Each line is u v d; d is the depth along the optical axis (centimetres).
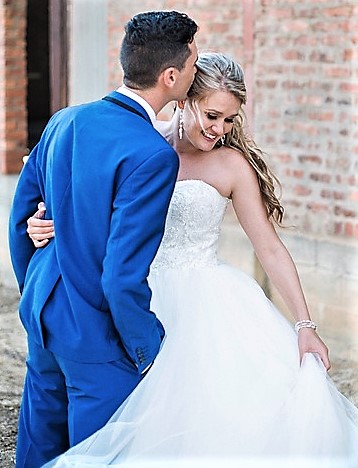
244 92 294
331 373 498
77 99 770
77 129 273
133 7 736
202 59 292
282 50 648
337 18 617
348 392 472
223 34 691
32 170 298
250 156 314
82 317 270
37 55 1304
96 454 279
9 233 303
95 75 757
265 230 312
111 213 264
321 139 633
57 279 276
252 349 301
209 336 300
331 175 629
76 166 269
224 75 290
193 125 296
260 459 286
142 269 258
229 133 313
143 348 269
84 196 267
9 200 761
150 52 272
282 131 654
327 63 625
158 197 261
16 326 596
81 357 272
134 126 269
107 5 748
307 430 288
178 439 286
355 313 565
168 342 297
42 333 277
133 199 260
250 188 311
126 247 257
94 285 270
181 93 279
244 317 307
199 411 289
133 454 283
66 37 800
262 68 661
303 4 633
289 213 652
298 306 306
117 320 262
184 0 710
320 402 291
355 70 612
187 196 304
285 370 298
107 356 273
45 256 284
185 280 308
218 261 319
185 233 308
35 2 1291
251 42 663
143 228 258
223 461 285
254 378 296
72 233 273
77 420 279
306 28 634
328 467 288
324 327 566
